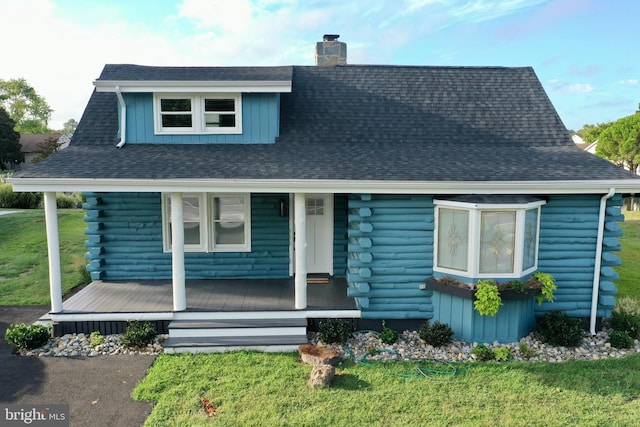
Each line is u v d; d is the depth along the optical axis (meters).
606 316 8.55
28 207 22.58
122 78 9.50
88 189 7.57
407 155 9.21
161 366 6.86
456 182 7.62
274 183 7.60
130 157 8.79
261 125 9.88
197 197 10.02
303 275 8.16
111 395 6.03
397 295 8.34
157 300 8.72
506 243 7.75
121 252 10.10
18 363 7.03
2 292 10.85
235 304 8.45
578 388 6.24
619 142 35.91
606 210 8.22
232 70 10.94
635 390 6.18
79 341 7.84
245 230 10.18
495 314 7.82
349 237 8.91
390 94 11.28
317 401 5.84
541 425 5.31
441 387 6.25
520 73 12.02
